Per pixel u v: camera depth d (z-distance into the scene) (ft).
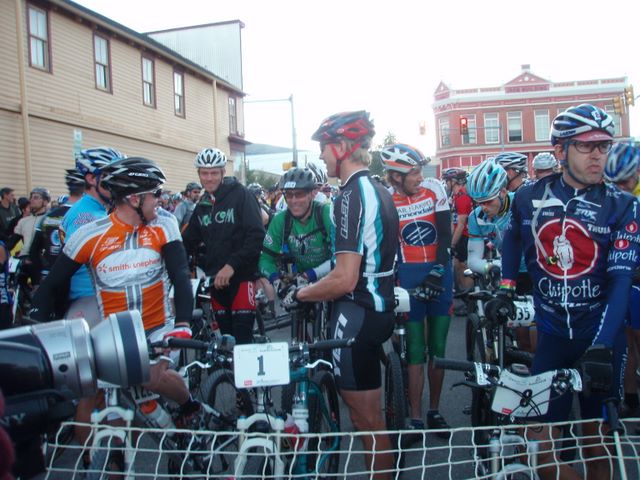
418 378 13.65
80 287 11.23
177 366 13.21
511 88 149.79
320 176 19.79
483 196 13.78
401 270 14.53
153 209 9.69
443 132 157.38
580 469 10.87
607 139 8.11
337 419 11.15
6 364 4.88
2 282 16.76
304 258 14.42
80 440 9.45
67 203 16.53
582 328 8.65
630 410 13.84
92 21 51.98
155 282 9.90
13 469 4.77
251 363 8.29
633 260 8.14
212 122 78.38
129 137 58.95
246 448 7.89
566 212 8.55
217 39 95.66
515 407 8.16
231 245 15.28
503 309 9.61
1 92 42.78
